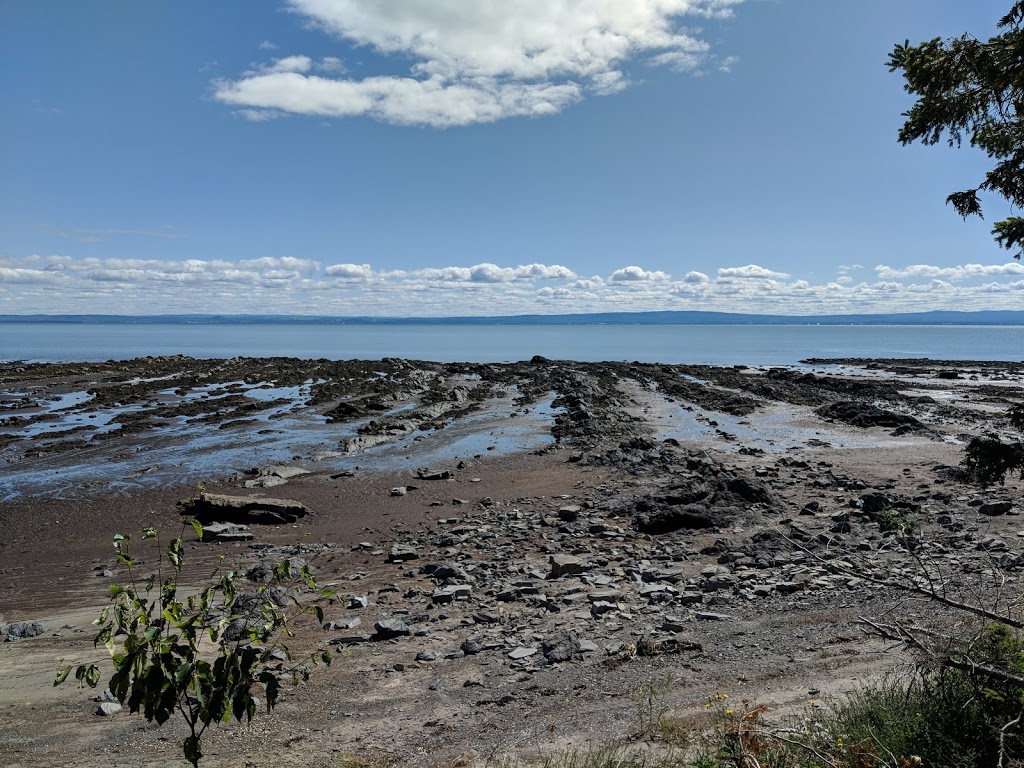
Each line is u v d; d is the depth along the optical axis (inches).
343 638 428.1
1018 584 428.8
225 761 279.9
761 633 405.4
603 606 465.1
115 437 1255.5
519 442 1216.8
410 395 1833.2
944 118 261.4
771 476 893.2
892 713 239.9
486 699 335.3
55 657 415.2
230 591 200.7
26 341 6481.3
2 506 824.3
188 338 7810.0
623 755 258.7
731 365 3425.2
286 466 1008.2
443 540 668.7
